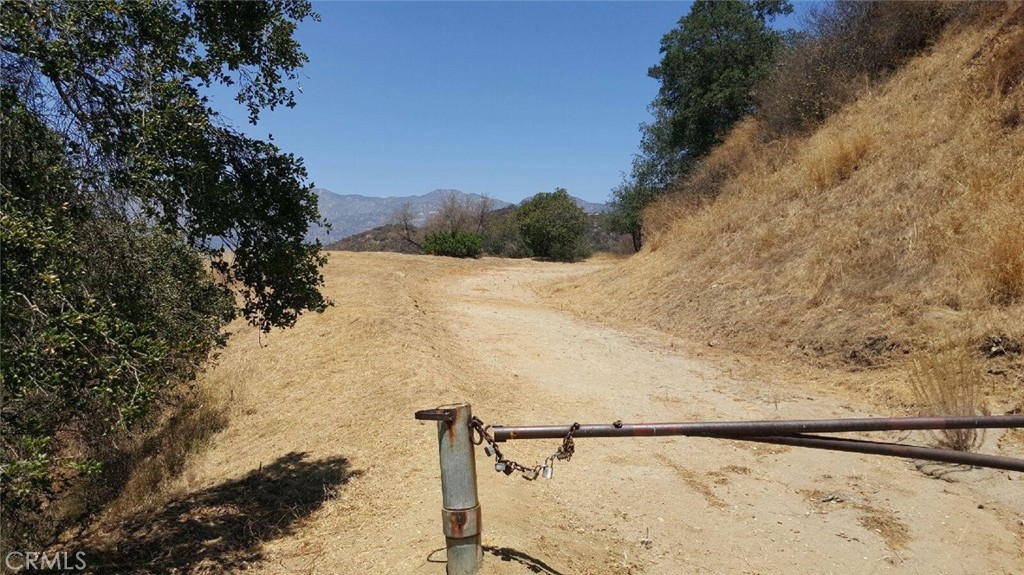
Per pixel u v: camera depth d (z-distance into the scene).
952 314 7.33
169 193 4.13
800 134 15.04
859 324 8.11
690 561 3.94
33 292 3.37
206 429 7.80
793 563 3.95
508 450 5.70
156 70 3.95
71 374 3.37
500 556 3.35
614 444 5.93
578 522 4.35
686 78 22.53
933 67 12.46
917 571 3.86
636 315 12.46
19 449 3.55
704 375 8.23
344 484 5.23
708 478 5.19
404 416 6.55
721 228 13.78
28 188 3.71
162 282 4.99
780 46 20.88
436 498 4.50
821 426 2.75
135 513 5.59
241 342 11.25
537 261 31.73
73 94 3.98
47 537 5.17
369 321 10.90
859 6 15.37
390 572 3.48
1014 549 4.05
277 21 4.73
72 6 3.77
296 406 8.06
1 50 3.65
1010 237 7.45
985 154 9.24
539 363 9.16
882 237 9.32
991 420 2.71
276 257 5.03
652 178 29.81
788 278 10.20
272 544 4.34
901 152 10.81
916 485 4.93
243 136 4.81
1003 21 11.49
